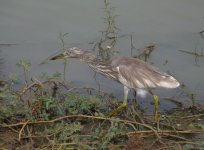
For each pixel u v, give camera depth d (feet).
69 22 55.31
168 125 39.37
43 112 38.29
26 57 49.01
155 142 36.78
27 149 34.73
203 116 41.24
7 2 58.29
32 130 37.68
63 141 35.60
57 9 57.57
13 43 51.31
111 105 42.37
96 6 58.29
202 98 43.88
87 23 55.42
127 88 42.65
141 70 42.14
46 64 48.26
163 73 41.91
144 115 41.45
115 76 43.70
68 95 40.32
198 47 51.93
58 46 51.26
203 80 46.42
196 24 55.52
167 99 44.19
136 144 35.55
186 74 47.44
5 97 38.81
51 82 42.88
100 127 37.60
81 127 36.19
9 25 54.29
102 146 34.45
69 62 49.44
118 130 36.76
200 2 58.85
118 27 55.21
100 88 45.19
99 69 44.96
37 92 41.04
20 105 39.91
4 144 35.53
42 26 54.44
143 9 58.03
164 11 57.52
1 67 46.80
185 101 43.39
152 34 54.13
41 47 51.01
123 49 51.75
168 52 51.31
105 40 53.06
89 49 51.34
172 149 35.76
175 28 55.21
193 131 38.32
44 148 34.42
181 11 57.57
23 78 45.29
